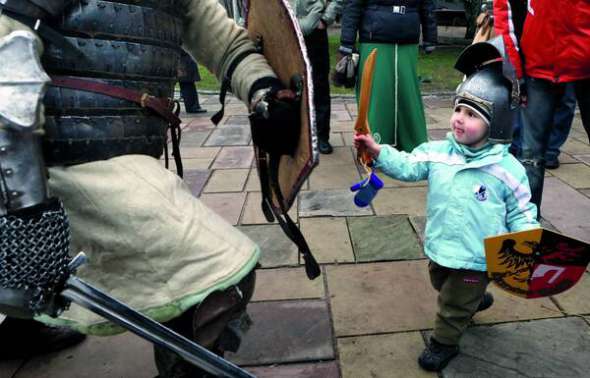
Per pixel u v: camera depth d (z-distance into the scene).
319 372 1.98
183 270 1.20
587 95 2.61
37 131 0.96
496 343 2.11
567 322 2.23
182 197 1.27
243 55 1.47
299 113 1.26
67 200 1.19
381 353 2.07
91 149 1.20
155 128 1.32
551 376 1.94
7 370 2.05
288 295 2.47
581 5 2.34
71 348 2.16
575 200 3.49
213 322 1.24
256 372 1.99
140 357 2.10
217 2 1.52
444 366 1.98
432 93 7.25
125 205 1.18
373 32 3.88
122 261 1.20
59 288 1.07
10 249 0.99
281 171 1.45
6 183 0.97
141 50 1.22
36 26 1.05
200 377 1.39
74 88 1.15
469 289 1.87
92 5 1.13
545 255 1.62
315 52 4.27
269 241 3.00
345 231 3.08
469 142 1.85
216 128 5.70
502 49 1.75
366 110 1.69
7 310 1.05
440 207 1.88
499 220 1.85
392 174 1.90
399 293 2.46
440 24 13.46
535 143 2.72
